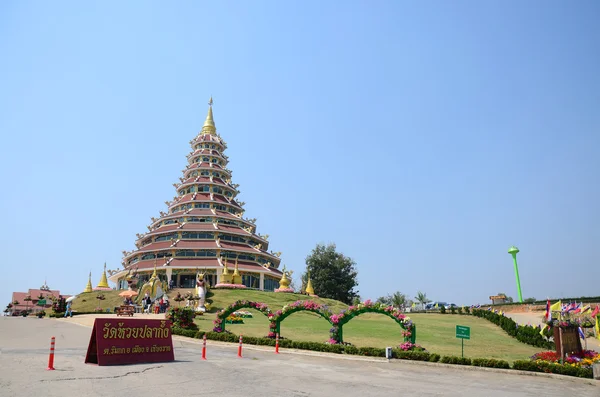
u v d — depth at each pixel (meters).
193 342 32.81
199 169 104.06
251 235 94.88
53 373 16.88
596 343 41.59
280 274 94.94
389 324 51.44
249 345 31.94
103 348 19.81
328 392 17.17
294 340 34.28
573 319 33.03
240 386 17.17
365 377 21.34
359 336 38.97
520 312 74.88
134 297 69.19
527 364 24.91
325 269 108.50
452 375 23.25
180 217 93.38
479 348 35.56
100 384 15.59
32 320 46.38
